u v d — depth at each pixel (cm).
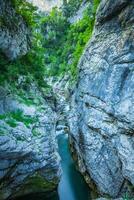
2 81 1839
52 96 2744
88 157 2067
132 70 1647
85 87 2180
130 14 1788
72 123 2483
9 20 2033
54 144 2028
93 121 1959
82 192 2175
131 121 1568
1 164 1600
